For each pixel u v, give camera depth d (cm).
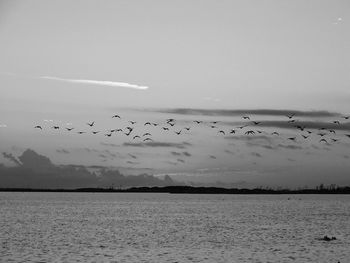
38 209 19538
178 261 6588
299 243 8475
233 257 6944
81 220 13425
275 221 13588
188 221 13450
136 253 7238
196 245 8181
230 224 12462
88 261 6512
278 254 7225
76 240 8706
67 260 6588
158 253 7250
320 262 6562
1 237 9019
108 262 6469
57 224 11962
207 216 15862
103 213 17200
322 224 12538
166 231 10500
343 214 17250
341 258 6888
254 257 6938
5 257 6781
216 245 8188
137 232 10238
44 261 6481
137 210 19938
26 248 7625
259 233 10188
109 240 8769
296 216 16025
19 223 12138
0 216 14675
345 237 9444
